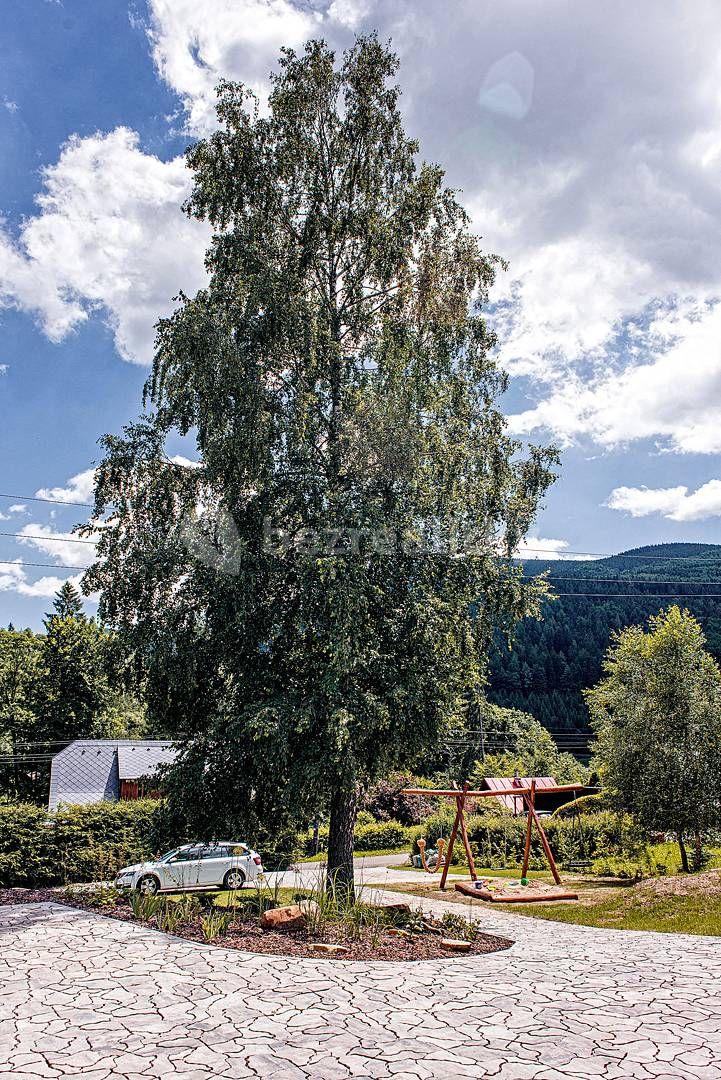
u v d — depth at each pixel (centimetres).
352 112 1823
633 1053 607
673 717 2577
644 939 1231
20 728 4338
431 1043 630
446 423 1750
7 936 1029
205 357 1587
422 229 1858
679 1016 707
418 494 1620
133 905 1222
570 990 810
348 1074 563
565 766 5544
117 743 3794
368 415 1611
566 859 2980
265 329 1597
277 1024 674
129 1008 712
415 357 1694
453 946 1071
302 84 1825
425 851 3041
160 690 1611
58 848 2041
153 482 1703
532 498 1838
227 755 1488
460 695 1708
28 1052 599
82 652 4462
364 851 3819
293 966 886
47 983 793
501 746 5950
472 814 3503
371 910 1241
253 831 1606
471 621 1730
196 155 1798
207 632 1571
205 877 1992
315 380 1677
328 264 1830
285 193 1803
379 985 816
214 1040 631
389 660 1514
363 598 1452
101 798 3534
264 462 1587
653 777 2531
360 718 1372
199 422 1659
